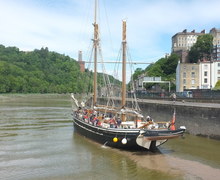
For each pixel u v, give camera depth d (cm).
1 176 1725
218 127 2670
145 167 1911
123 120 2689
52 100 11731
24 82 16775
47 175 1748
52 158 2147
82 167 1914
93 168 1892
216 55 11438
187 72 8412
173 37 16862
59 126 3828
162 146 2533
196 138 2844
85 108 3819
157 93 6247
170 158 2133
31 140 2819
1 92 14812
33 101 10650
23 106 7675
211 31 14662
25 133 3228
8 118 4672
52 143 2681
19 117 4841
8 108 6850
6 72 16488
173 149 2412
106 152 2328
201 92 4597
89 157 2170
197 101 4259
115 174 1770
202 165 1958
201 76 8362
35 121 4331
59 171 1830
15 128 3594
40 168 1891
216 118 2697
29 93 16762
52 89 18662
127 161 2056
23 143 2675
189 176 1723
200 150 2369
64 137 2998
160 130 2186
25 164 1983
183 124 3212
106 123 2661
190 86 8412
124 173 1786
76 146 2548
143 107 4469
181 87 8412
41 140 2825
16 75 17400
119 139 2314
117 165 1959
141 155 2231
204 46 11000
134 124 2484
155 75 11731
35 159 2114
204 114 2864
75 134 3189
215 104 3559
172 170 1839
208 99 4059
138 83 11144
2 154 2259
